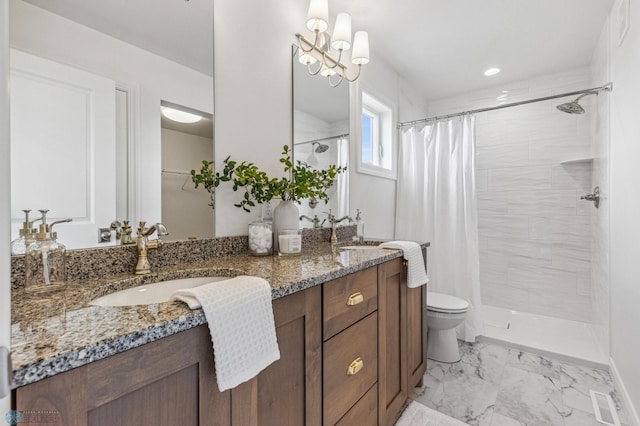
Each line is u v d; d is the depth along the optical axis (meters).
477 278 2.42
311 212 1.87
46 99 0.85
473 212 2.44
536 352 2.20
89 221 0.93
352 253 1.47
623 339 1.67
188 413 0.61
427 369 2.00
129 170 1.04
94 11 0.96
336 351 1.05
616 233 1.83
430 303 2.09
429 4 1.92
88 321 0.56
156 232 1.10
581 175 2.68
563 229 2.77
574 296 2.72
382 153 2.71
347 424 1.11
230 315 0.66
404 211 2.78
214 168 1.32
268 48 1.58
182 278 1.03
